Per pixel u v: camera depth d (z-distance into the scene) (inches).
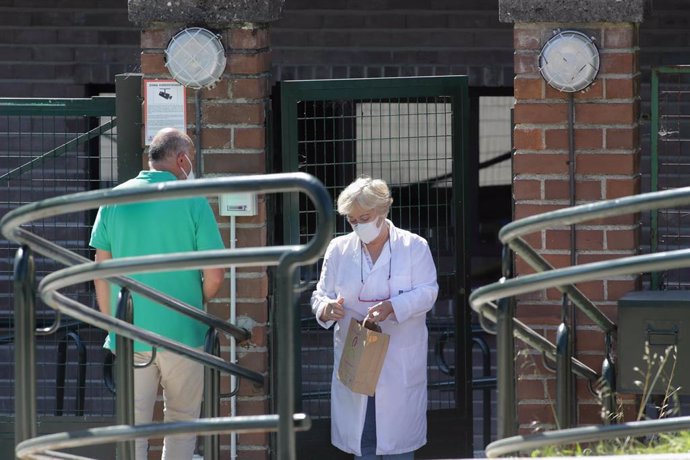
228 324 774.5
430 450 991.6
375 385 877.8
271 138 954.7
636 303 853.8
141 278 845.8
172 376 872.3
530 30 884.6
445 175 986.1
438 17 1358.3
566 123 887.7
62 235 1115.9
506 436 605.0
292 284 528.4
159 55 920.9
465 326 986.7
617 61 875.4
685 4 1321.4
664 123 1242.6
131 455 684.1
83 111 957.2
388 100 975.6
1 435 978.7
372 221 871.7
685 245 1095.0
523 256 647.8
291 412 531.5
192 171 879.1
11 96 1385.3
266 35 943.0
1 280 1138.0
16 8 1378.0
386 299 892.0
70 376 1114.1
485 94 1408.7
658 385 853.8
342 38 1368.1
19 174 986.1
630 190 885.8
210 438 799.1
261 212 929.5
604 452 775.7
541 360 903.1
